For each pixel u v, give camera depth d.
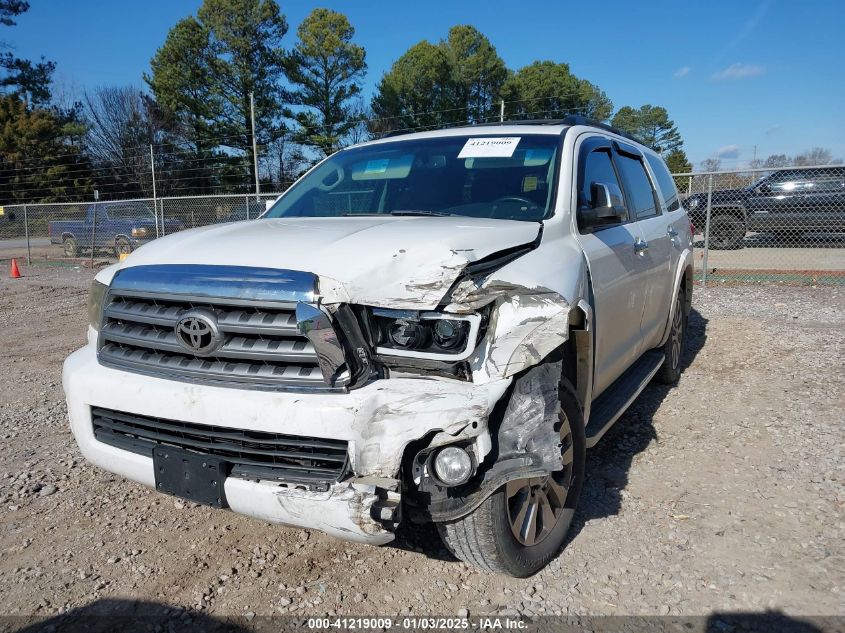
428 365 2.53
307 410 2.46
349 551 3.27
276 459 2.60
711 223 15.35
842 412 4.94
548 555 3.04
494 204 3.60
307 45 44.38
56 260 19.23
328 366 2.47
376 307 2.56
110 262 18.70
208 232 3.34
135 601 2.90
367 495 2.38
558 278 2.94
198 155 47.38
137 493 3.96
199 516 3.67
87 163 49.50
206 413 2.61
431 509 2.54
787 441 4.43
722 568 3.02
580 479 3.25
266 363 2.60
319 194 4.26
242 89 45.59
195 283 2.70
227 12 43.75
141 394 2.77
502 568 2.81
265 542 3.38
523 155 3.88
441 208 3.69
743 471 4.01
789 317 8.59
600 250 3.60
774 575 2.95
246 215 16.70
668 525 3.41
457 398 2.43
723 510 3.54
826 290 10.88
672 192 6.14
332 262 2.65
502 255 2.84
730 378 5.97
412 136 4.52
